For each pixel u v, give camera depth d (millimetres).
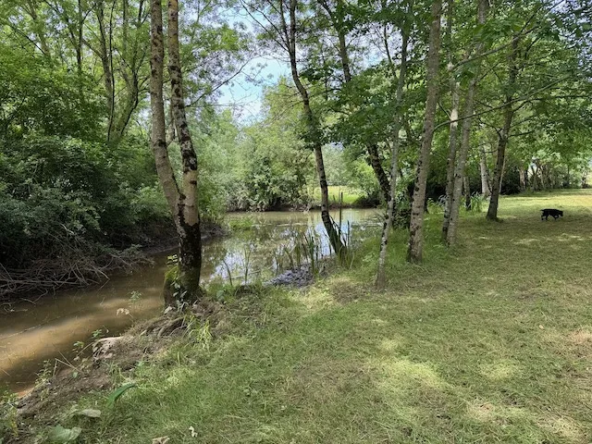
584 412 2494
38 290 8023
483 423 2434
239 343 3926
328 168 32938
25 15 13148
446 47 6598
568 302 4488
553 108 9297
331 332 4023
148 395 3027
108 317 6477
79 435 2539
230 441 2404
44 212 7867
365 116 6117
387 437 2359
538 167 30594
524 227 10438
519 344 3477
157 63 5078
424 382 2939
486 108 10836
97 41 14430
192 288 5359
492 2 7578
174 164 16375
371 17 5316
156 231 13977
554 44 8727
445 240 8273
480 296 4910
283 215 27344
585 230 9477
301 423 2537
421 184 6566
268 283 7254
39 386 3682
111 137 13469
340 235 8367
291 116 11422
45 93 9852
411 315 4348
